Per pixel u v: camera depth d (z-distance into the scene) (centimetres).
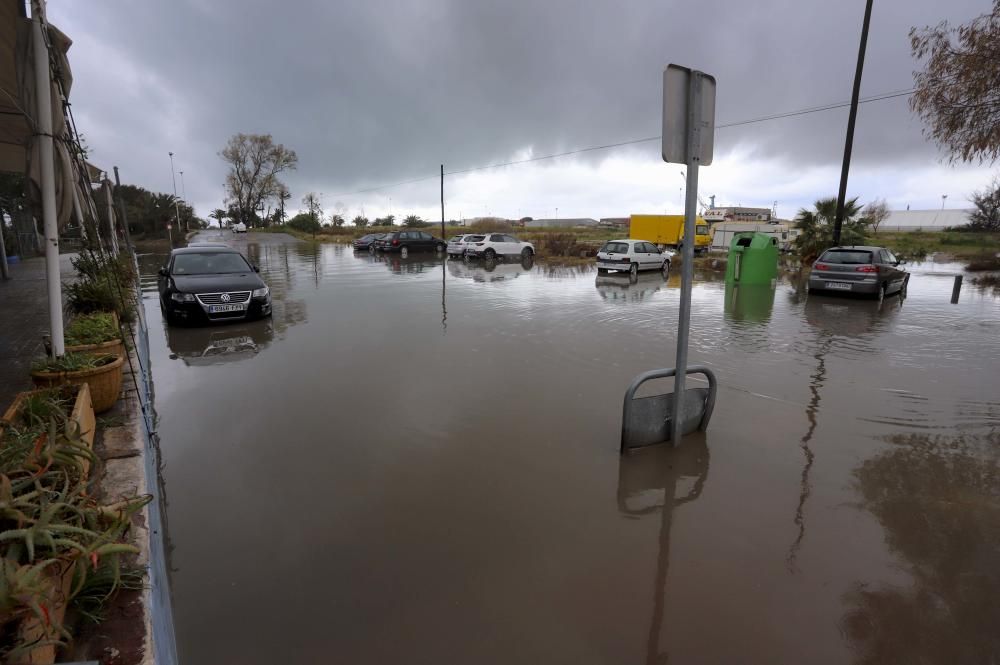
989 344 863
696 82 406
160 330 971
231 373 693
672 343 865
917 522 354
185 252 1121
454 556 316
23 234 2092
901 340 894
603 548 325
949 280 1988
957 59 760
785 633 258
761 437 491
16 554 153
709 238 3512
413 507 370
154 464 406
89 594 191
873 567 307
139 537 236
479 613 271
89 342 507
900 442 480
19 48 416
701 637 255
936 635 257
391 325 1014
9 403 454
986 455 454
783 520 356
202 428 508
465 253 2780
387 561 312
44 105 423
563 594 285
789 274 2136
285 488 396
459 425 517
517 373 693
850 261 1381
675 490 396
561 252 3194
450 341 878
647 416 464
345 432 499
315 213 6975
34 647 136
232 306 1002
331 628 260
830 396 604
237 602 278
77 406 309
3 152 1002
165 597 248
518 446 470
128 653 170
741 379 669
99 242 732
